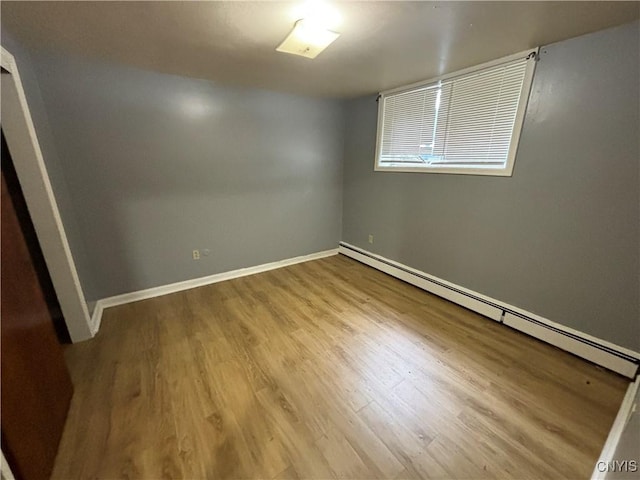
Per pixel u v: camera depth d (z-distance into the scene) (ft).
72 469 4.29
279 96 11.05
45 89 7.19
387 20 5.23
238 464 4.37
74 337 7.27
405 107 10.23
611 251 6.04
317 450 4.58
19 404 3.79
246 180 11.05
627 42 5.36
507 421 5.08
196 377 6.12
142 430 4.90
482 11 4.91
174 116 9.12
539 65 6.54
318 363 6.56
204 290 10.41
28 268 4.67
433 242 9.88
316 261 13.66
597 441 4.70
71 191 7.98
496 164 7.84
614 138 5.73
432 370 6.34
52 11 4.85
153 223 9.48
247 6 4.74
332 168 13.28
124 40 6.19
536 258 7.25
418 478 4.19
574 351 6.74
